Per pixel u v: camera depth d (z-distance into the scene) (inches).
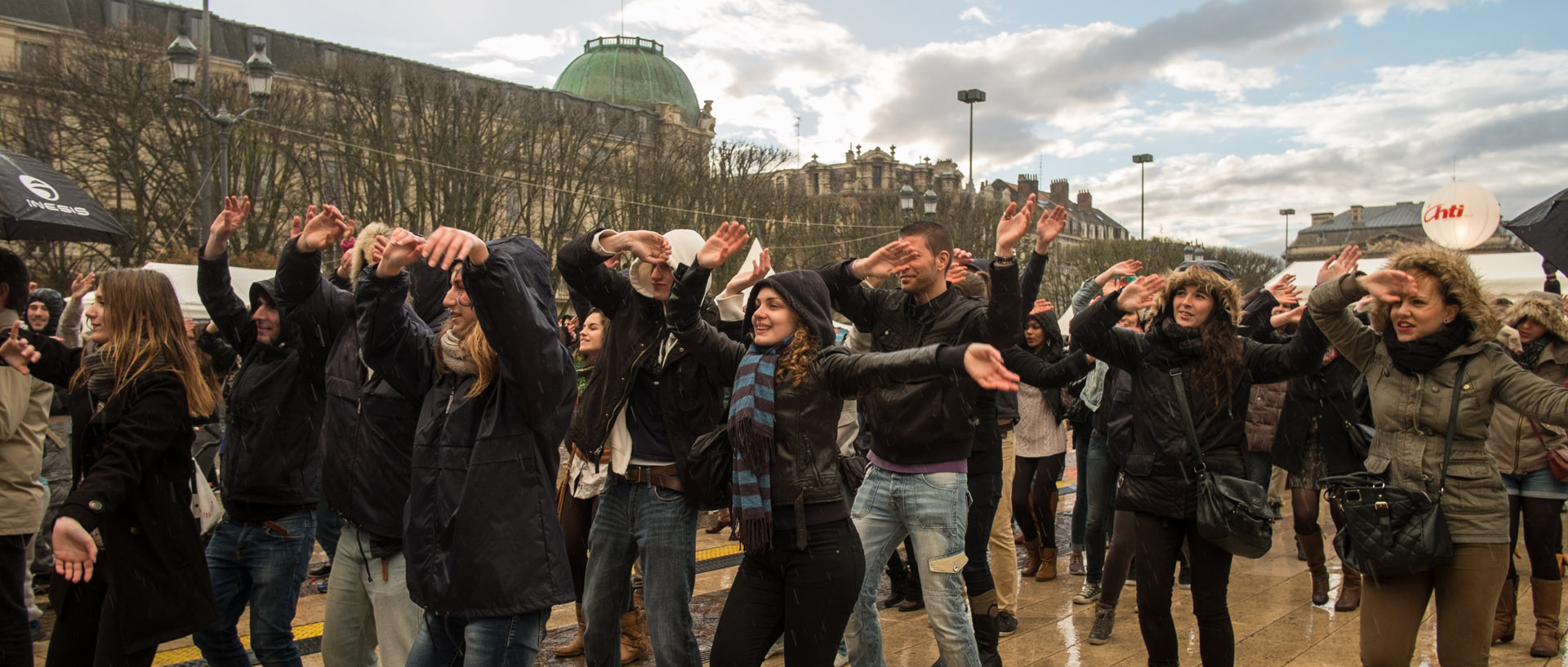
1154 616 155.0
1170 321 156.8
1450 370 139.2
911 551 227.6
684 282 134.9
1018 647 202.7
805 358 126.6
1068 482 431.8
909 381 115.8
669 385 144.4
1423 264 139.3
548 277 140.0
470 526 123.5
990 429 181.2
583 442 148.6
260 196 1021.8
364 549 141.2
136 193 941.8
